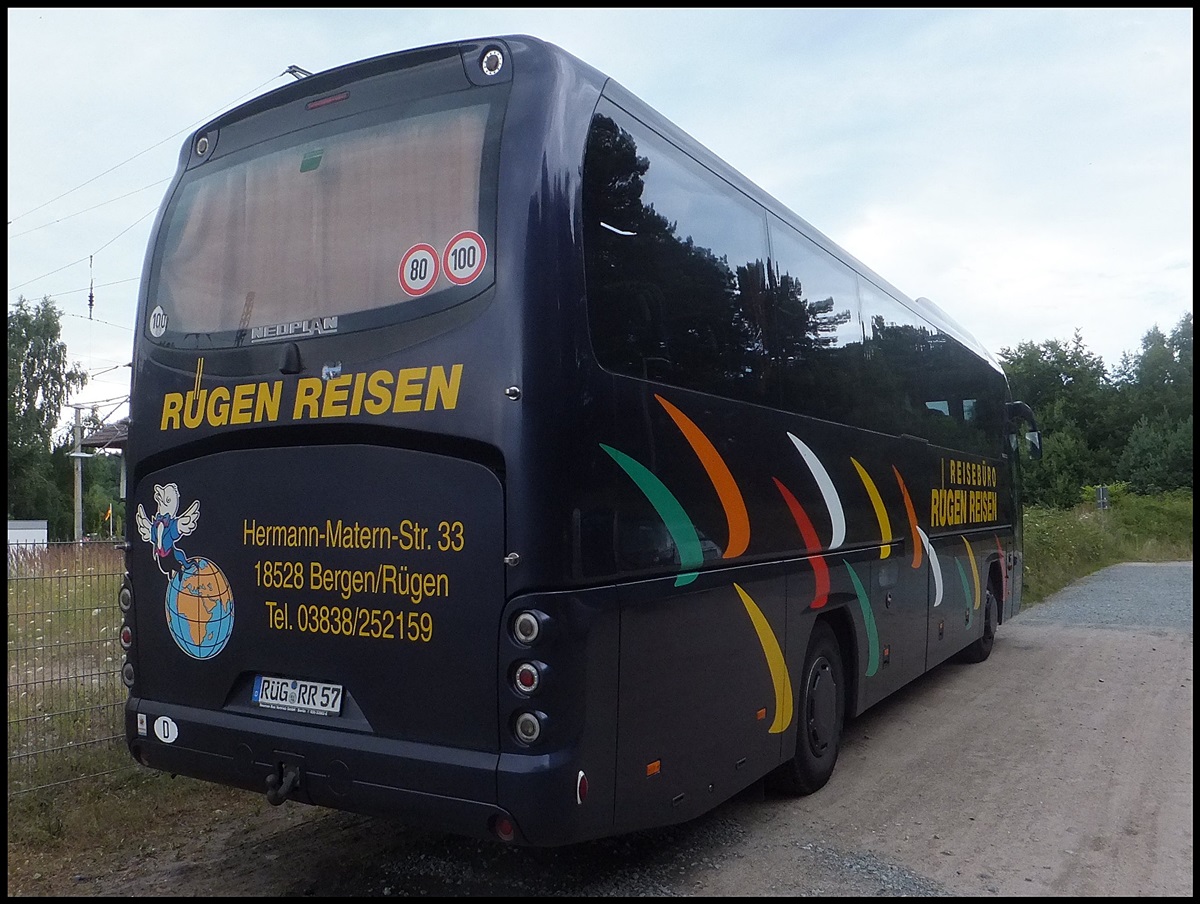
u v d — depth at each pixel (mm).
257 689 4207
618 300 4004
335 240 4117
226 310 4375
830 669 6090
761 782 5766
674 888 4402
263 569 4156
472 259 3746
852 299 6734
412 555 3762
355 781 3824
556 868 4621
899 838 5113
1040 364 65750
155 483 4543
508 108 3850
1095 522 31422
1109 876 4613
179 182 4770
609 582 3811
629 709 3900
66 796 5297
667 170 4508
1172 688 9125
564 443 3613
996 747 7016
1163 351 67625
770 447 5266
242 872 4527
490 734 3598
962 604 9281
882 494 7035
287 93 4457
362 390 3887
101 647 6059
